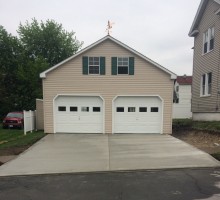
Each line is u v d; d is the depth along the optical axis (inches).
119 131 685.9
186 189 249.9
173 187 256.1
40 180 293.9
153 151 432.8
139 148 463.8
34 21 1670.8
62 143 529.3
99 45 674.2
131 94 677.3
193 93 860.6
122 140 561.9
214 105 690.2
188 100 1561.3
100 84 677.9
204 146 473.4
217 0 645.9
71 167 342.3
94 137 611.2
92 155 412.2
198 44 817.5
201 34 790.5
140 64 673.6
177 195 235.0
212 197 229.3
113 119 681.6
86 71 675.4
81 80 677.3
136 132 685.3
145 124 684.7
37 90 1235.2
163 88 674.8
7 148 488.4
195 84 842.2
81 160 379.9
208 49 735.7
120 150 448.8
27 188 265.9
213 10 698.2
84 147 482.3
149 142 530.3
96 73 677.9
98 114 684.7
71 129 687.1
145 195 236.8
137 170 321.1
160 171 316.2
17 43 1417.3
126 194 240.5
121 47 672.4
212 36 716.7
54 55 1676.9
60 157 402.6
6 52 1374.3
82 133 682.2
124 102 682.8
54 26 1675.7
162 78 674.8
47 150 458.6
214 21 692.1
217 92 671.1
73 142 540.4
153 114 683.4
